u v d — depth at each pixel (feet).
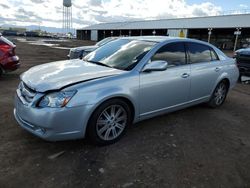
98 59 13.93
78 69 12.01
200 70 15.40
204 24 147.54
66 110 9.79
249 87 27.61
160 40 13.99
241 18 138.21
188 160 10.62
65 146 11.18
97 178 9.10
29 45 99.09
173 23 172.24
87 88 10.25
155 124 14.29
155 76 12.59
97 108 10.64
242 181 9.38
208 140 12.68
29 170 9.33
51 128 9.78
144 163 10.20
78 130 10.31
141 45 13.69
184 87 14.44
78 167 9.69
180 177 9.41
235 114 17.10
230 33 154.10
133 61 12.51
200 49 15.90
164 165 10.14
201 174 9.67
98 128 11.05
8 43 25.26
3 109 15.49
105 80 10.87
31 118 9.97
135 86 11.75
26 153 10.44
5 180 8.70
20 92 11.25
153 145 11.76
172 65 13.75
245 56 28.99
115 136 11.75
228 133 13.74
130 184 8.86
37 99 9.95
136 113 12.28
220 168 10.16
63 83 10.19
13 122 13.44
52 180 8.84
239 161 10.82
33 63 42.01
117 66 12.61
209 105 17.69
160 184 8.95
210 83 16.52
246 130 14.34
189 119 15.46
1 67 24.81
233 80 18.72
